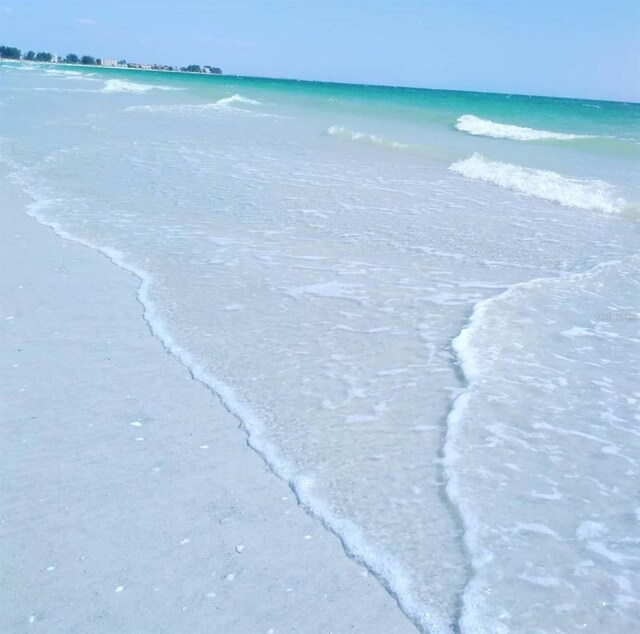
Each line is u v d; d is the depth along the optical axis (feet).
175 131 67.51
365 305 22.34
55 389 16.53
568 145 68.08
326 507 12.33
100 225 31.50
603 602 10.21
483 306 22.03
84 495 12.55
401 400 16.20
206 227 31.63
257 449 14.21
